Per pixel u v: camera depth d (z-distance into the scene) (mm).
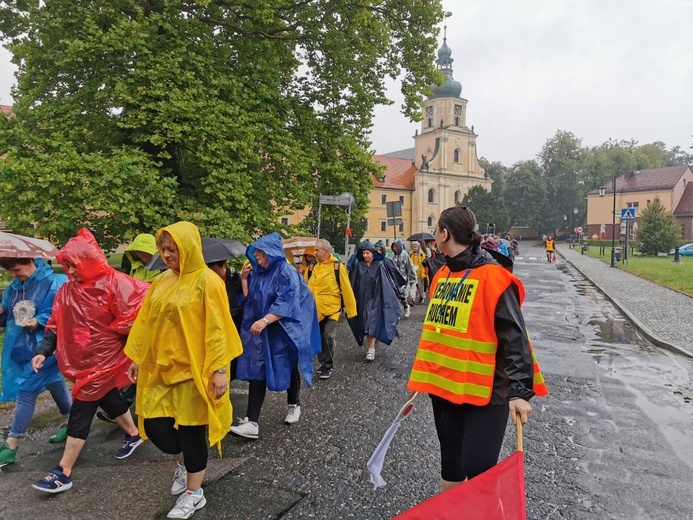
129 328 3604
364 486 3654
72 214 9984
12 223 10211
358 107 16000
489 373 2525
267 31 14398
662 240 41031
